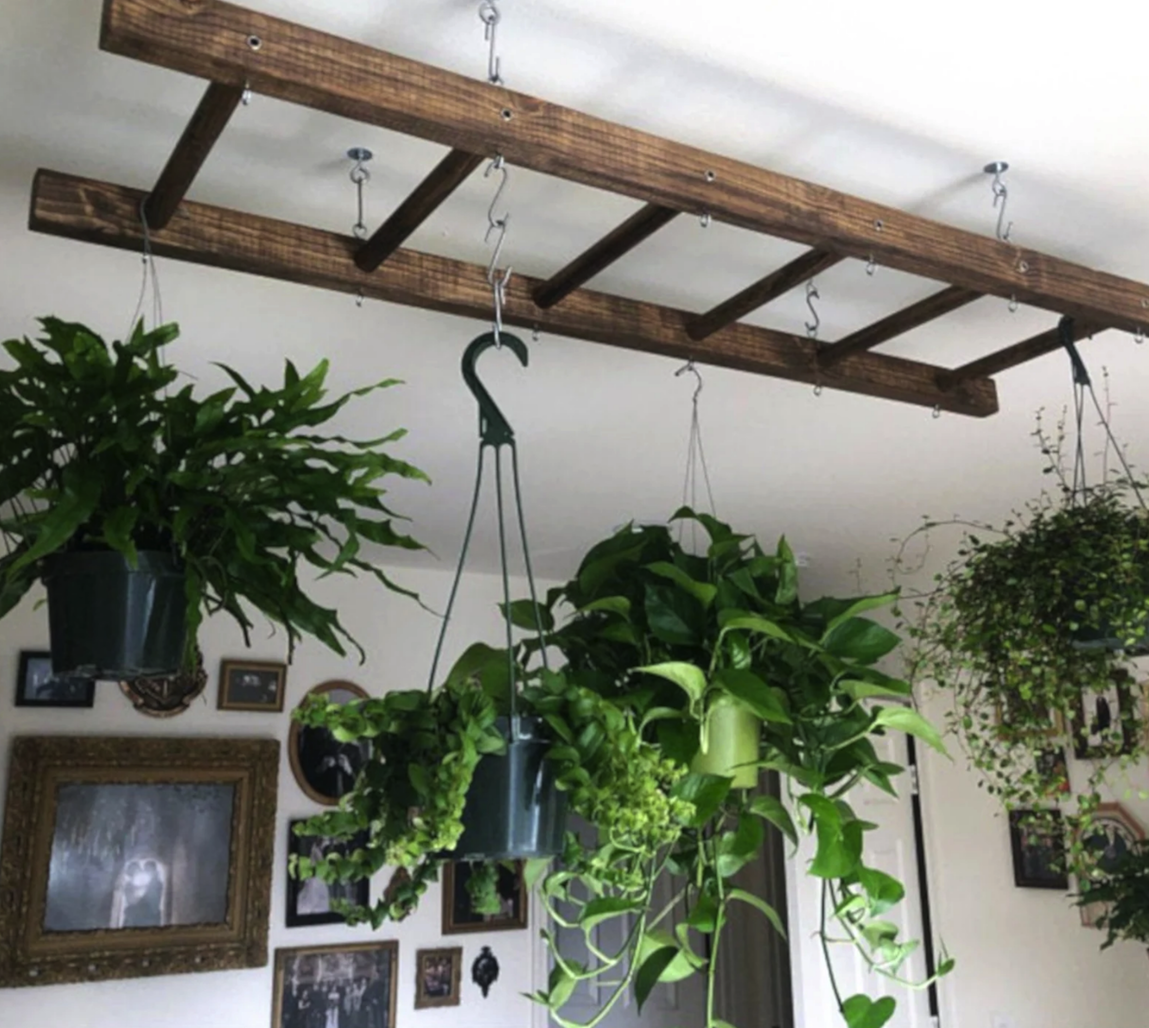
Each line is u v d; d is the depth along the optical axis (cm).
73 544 108
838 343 167
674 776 107
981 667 167
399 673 356
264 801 324
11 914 284
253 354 188
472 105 98
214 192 140
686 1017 418
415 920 342
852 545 321
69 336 104
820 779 124
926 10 107
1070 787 299
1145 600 146
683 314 159
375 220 147
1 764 293
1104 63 114
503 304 145
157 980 303
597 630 130
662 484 265
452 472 254
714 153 125
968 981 330
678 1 106
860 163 133
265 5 106
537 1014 355
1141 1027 283
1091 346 182
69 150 130
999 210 144
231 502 108
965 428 224
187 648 110
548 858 115
